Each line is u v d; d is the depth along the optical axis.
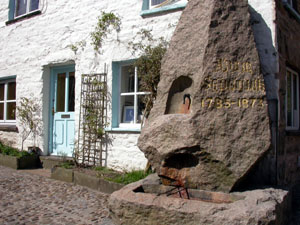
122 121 6.81
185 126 4.00
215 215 3.18
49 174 6.83
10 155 7.76
